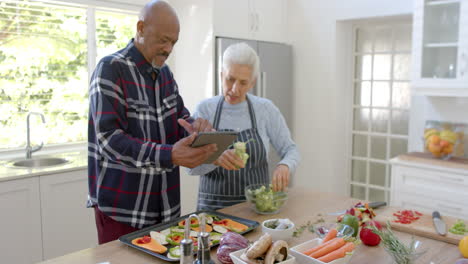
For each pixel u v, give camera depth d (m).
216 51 3.43
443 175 2.87
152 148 1.46
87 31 3.25
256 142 2.00
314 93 4.08
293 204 1.93
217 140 1.48
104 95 1.52
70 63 3.20
